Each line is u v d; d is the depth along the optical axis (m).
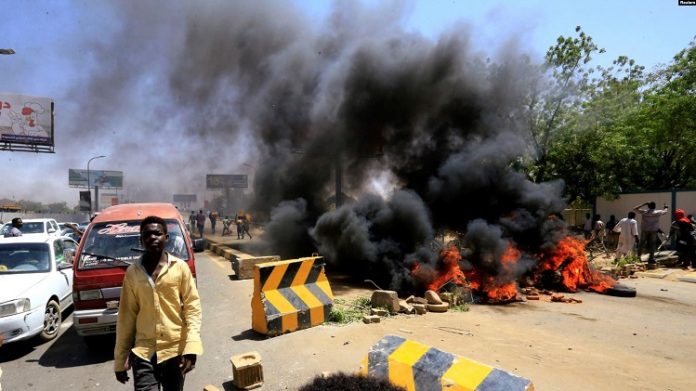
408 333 5.38
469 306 7.20
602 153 15.51
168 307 2.73
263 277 5.53
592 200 16.56
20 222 9.96
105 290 5.02
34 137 30.47
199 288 8.84
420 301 6.89
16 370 4.74
